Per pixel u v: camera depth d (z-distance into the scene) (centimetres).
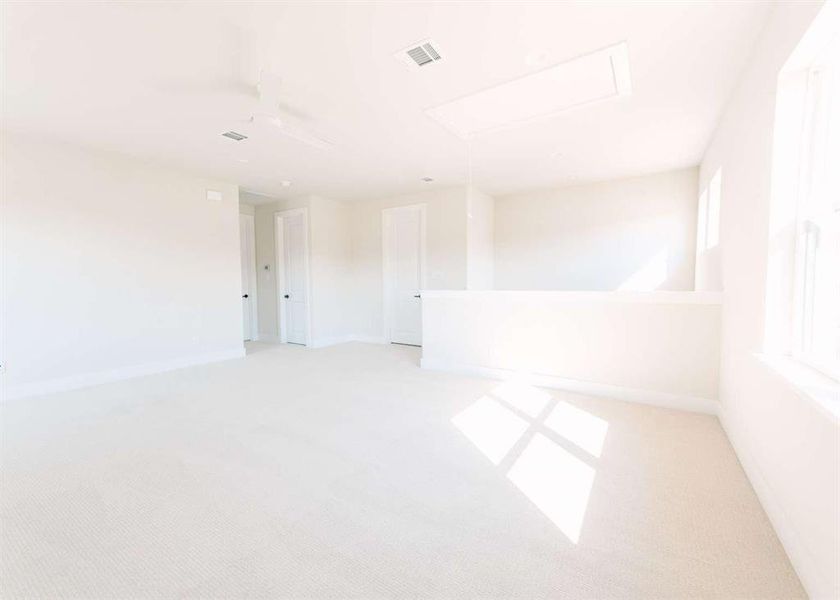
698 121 338
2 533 166
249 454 241
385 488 201
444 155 427
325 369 471
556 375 379
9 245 353
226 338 536
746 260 231
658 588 135
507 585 137
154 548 157
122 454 241
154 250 456
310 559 150
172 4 191
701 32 216
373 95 287
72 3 189
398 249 642
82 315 398
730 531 165
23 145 360
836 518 117
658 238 514
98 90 275
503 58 241
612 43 227
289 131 318
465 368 439
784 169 187
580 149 411
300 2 190
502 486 202
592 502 187
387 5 193
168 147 393
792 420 152
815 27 152
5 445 254
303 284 639
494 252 651
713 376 307
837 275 155
